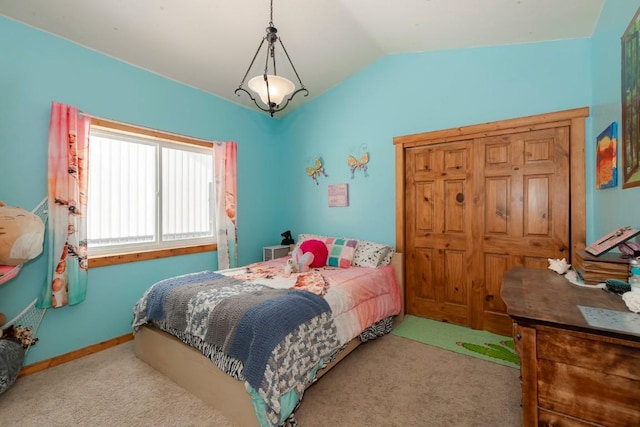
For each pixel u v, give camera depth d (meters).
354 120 3.51
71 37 2.34
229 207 3.44
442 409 1.69
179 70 2.92
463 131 2.78
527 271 1.70
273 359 1.46
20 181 2.14
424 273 3.09
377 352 2.37
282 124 4.26
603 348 0.90
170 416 1.67
